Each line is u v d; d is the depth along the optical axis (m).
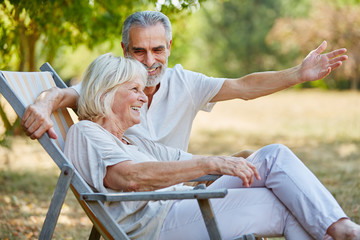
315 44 23.09
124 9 5.62
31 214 4.60
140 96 2.65
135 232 2.39
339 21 22.11
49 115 2.50
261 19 29.31
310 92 26.61
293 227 2.39
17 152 8.16
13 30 5.01
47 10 4.97
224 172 2.34
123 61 2.63
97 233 2.98
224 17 29.31
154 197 2.15
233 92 3.36
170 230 2.40
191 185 3.15
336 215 2.25
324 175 6.15
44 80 2.84
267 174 2.49
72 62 12.67
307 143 9.70
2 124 5.70
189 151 9.12
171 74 3.37
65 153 2.48
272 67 29.38
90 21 5.41
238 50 29.33
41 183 6.01
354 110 16.67
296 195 2.33
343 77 23.31
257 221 2.39
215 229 2.21
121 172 2.37
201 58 28.94
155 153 3.04
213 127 13.78
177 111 3.29
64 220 4.54
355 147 8.87
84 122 2.53
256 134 11.74
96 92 2.57
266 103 21.44
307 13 27.73
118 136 2.66
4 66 5.41
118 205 2.43
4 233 3.95
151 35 3.15
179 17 5.68
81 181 2.28
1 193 5.42
